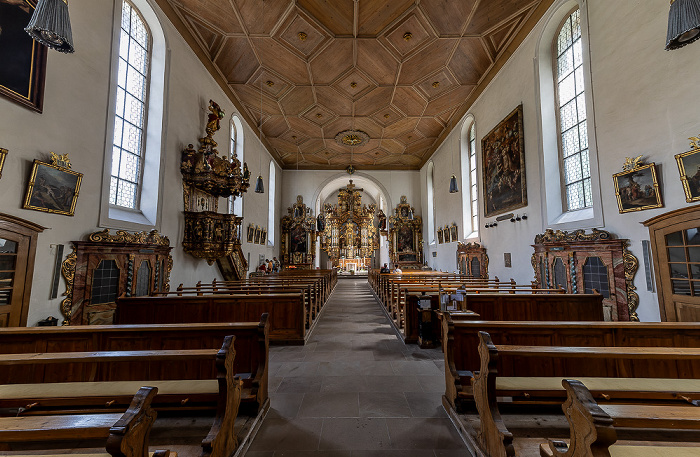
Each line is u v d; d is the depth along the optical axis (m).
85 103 5.30
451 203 14.98
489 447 2.33
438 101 12.49
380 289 11.59
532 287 7.20
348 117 13.73
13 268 4.05
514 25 8.57
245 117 13.09
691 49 4.58
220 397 2.35
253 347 3.53
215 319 5.59
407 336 5.79
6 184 4.00
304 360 4.86
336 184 24.08
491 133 10.52
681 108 4.72
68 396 2.50
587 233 6.48
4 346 3.27
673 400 2.44
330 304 10.74
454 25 8.27
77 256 5.07
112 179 6.42
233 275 11.26
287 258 19.94
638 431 2.55
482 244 11.56
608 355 2.40
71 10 5.04
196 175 8.43
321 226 19.88
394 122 14.34
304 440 2.78
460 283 8.27
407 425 3.02
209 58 9.61
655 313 5.12
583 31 6.59
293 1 7.33
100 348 3.44
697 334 3.33
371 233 25.62
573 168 7.40
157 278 7.01
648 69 5.21
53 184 4.59
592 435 1.18
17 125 4.15
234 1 7.39
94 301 5.38
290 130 15.16
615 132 5.86
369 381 4.05
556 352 2.44
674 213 4.71
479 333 2.59
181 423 2.88
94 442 2.55
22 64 4.16
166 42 7.52
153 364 3.29
